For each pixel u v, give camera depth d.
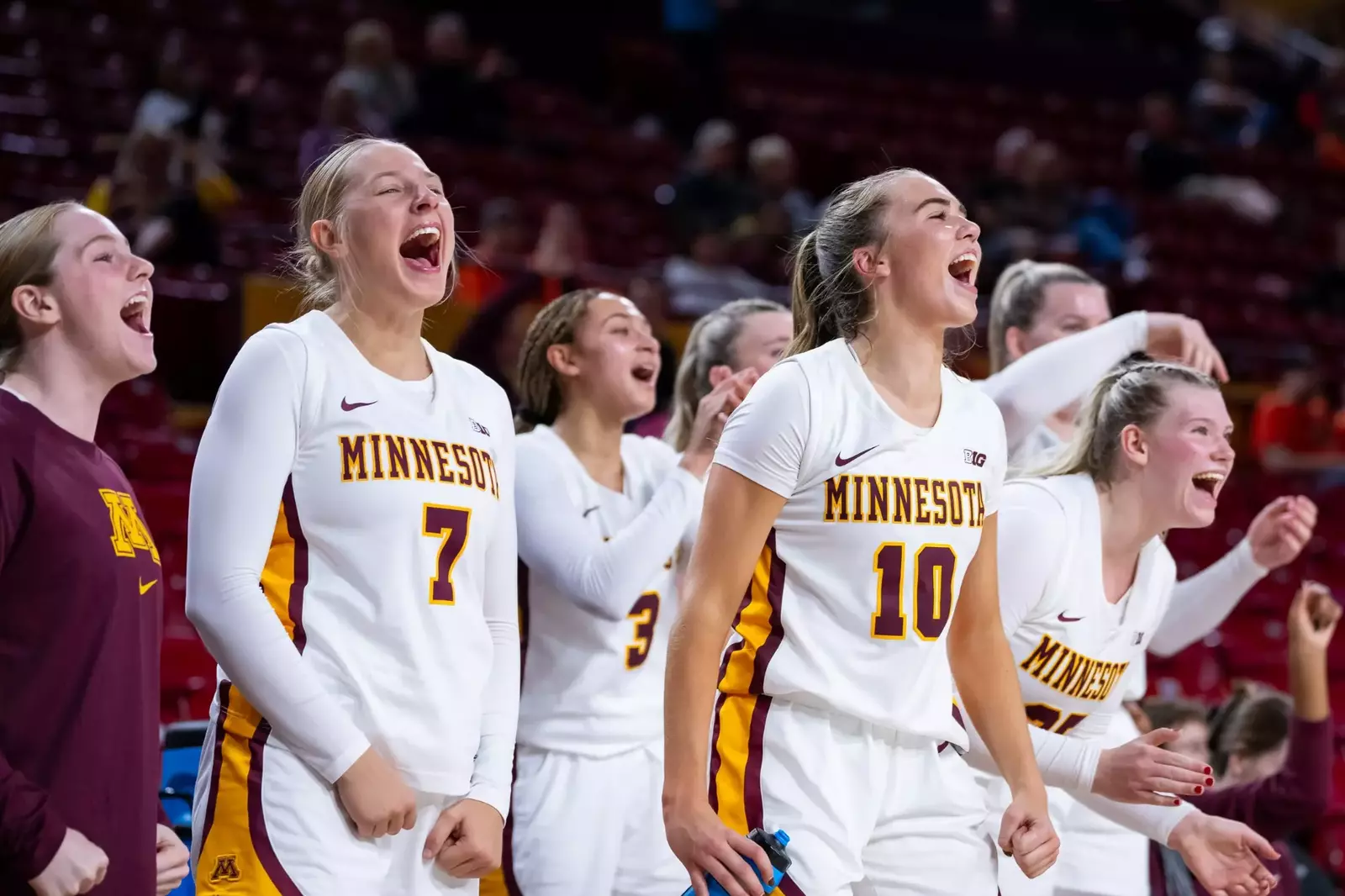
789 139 19.31
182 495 8.43
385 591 3.63
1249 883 4.38
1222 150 22.03
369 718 3.59
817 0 24.03
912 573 3.78
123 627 3.33
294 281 4.22
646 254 15.23
